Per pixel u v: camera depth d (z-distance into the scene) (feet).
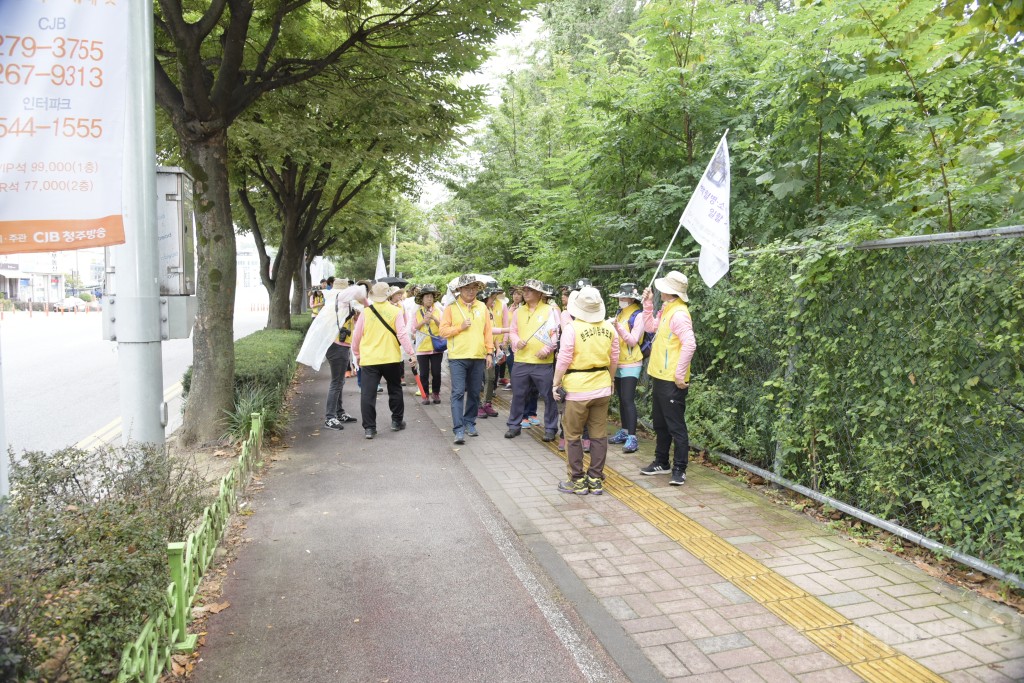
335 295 29.32
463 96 35.78
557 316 26.45
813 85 20.52
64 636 7.47
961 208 18.49
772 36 25.61
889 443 14.97
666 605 12.62
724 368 21.93
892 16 18.03
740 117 26.05
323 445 25.54
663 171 29.45
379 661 10.84
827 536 15.89
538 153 47.21
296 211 56.85
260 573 14.08
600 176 30.55
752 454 20.48
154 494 11.69
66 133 10.79
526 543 15.69
